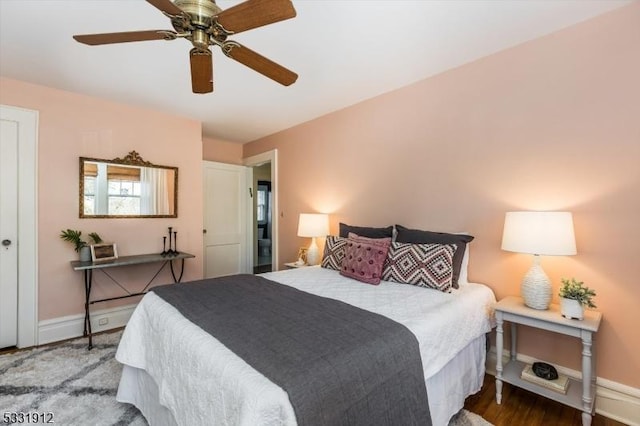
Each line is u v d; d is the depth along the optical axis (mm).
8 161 2545
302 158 3824
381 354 1159
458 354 1710
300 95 2955
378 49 2127
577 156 1847
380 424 1071
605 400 1740
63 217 2781
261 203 7289
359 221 3133
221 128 4059
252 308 1579
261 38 1980
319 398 924
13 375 2105
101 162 2990
